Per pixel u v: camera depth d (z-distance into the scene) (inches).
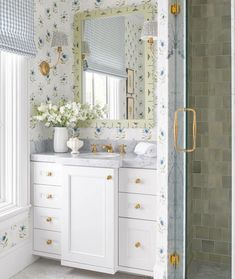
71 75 138.5
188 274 104.0
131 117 129.0
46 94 131.3
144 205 104.3
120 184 106.9
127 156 118.2
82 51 136.5
